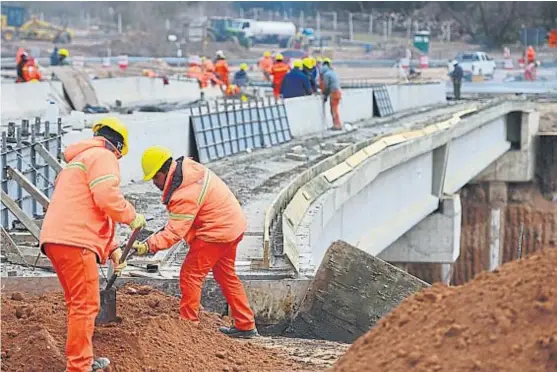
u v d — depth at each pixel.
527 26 92.75
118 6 97.12
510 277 6.67
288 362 9.91
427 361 6.12
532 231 49.34
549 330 6.02
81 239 8.40
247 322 10.88
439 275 38.88
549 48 84.25
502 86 67.88
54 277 12.16
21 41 84.25
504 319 6.20
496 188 48.81
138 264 13.08
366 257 12.59
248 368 9.44
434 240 34.94
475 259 49.12
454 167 36.88
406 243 35.31
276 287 12.68
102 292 9.76
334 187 20.53
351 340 12.34
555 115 53.16
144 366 8.95
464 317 6.41
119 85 41.31
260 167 24.98
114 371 8.70
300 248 15.23
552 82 69.12
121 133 8.72
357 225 23.98
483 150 42.69
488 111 42.34
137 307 10.93
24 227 14.48
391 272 12.52
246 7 104.56
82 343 8.50
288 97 37.25
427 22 97.25
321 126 36.66
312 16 102.50
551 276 6.39
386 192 27.50
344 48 91.25
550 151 49.41
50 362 8.85
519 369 5.86
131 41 88.19
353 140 32.50
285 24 90.31
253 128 29.75
